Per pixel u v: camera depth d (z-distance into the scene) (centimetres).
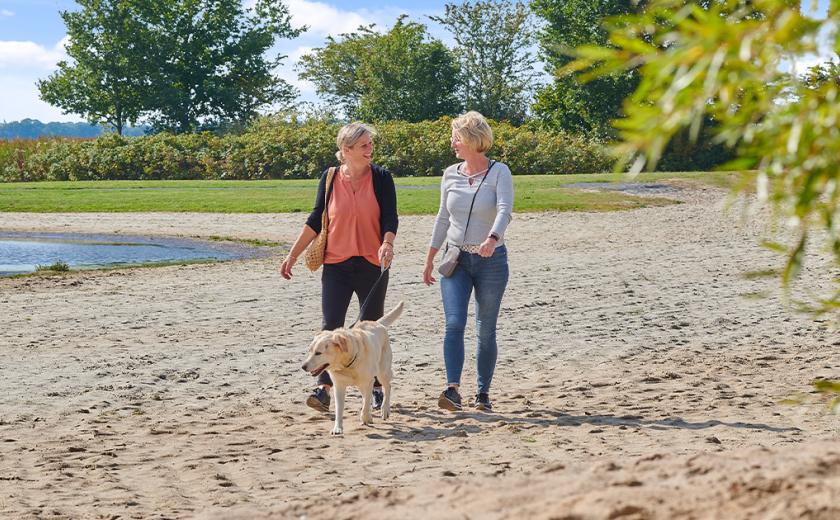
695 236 2155
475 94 7944
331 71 8025
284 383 804
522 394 741
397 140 5047
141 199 3241
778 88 208
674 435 585
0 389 775
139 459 561
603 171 5022
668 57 196
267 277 1534
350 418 684
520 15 7875
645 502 338
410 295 1302
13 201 3195
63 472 531
